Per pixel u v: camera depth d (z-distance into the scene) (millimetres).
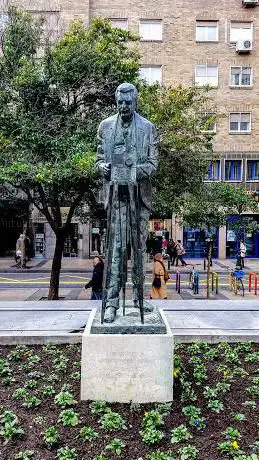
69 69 14086
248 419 5418
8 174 12656
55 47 15453
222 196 19062
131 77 14898
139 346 5637
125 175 6160
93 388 5695
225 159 33875
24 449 4855
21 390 5984
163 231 34594
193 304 10859
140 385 5668
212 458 4664
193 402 5766
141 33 33031
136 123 6262
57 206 15430
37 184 13719
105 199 6363
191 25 33250
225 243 35000
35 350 7543
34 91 13938
